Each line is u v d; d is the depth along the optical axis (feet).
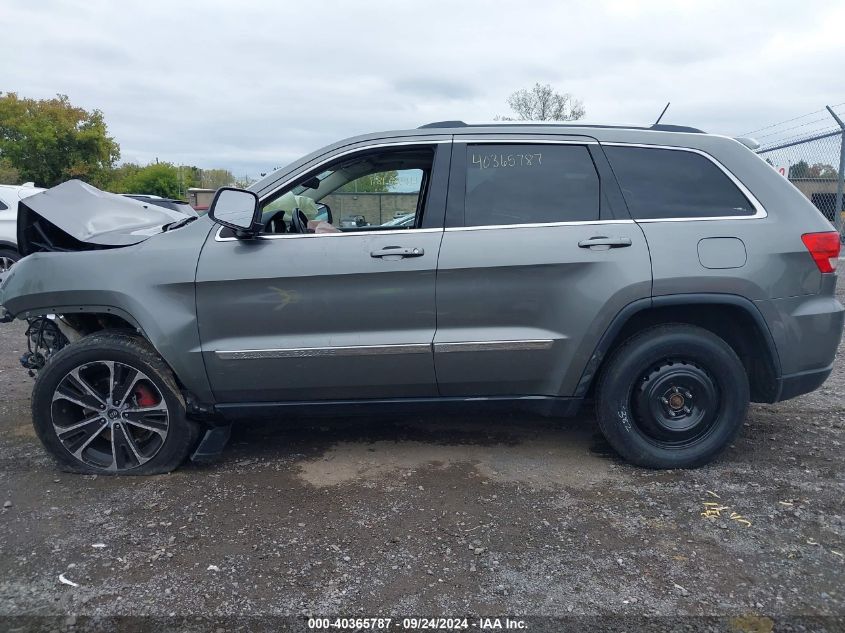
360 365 11.50
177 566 9.15
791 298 11.38
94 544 9.73
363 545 9.66
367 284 11.30
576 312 11.27
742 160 11.89
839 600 8.26
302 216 13.23
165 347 11.39
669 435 11.86
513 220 11.56
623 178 11.72
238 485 11.70
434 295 11.32
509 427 14.52
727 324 12.07
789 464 12.30
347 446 13.55
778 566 9.00
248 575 8.93
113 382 11.79
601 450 13.14
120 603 8.35
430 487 11.55
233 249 11.45
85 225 12.64
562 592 8.50
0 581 8.82
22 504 10.98
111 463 12.17
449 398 11.94
